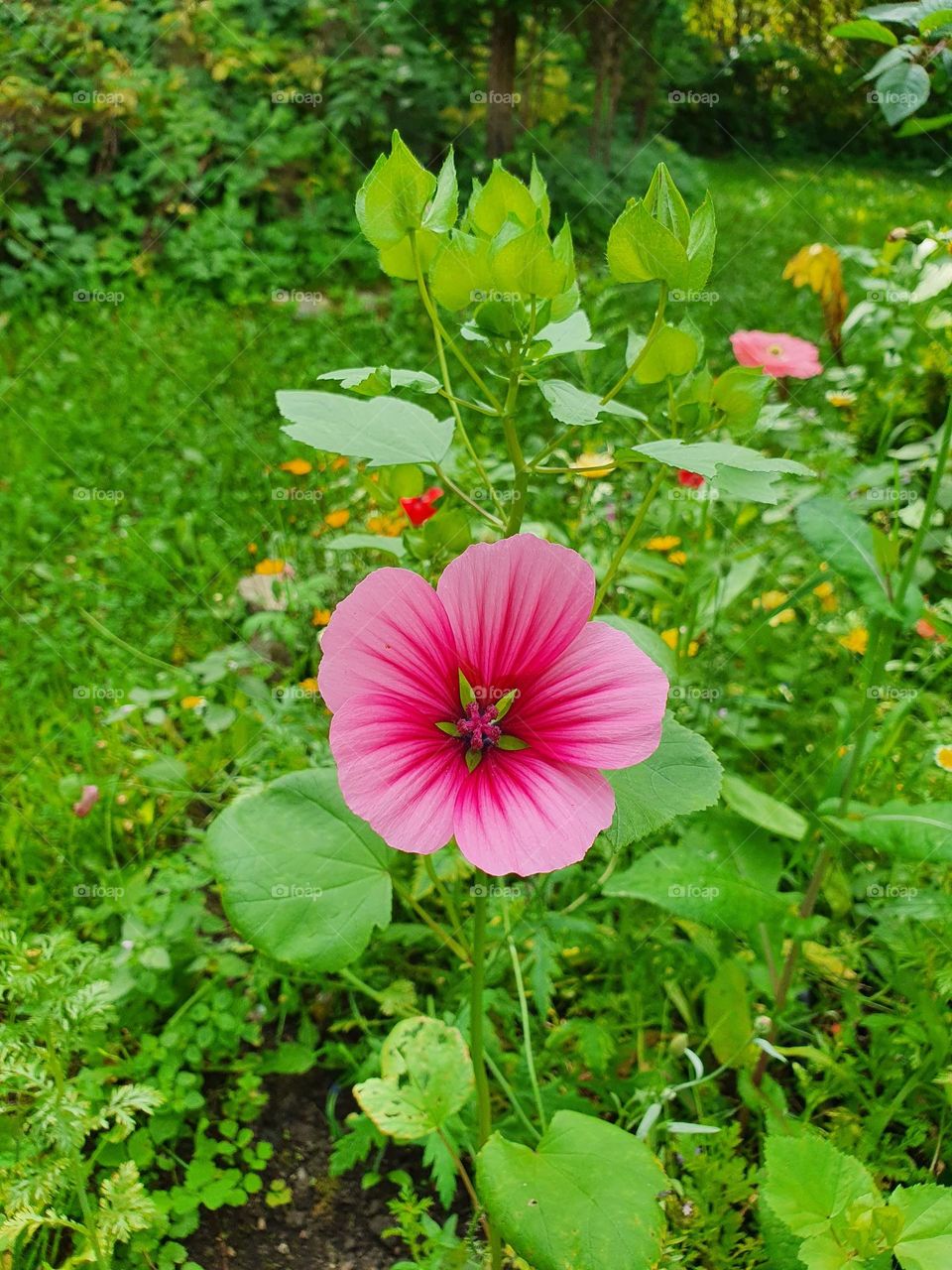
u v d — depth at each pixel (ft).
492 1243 0.93
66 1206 1.00
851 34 0.92
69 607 1.88
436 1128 0.87
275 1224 1.06
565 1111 0.84
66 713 1.66
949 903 1.11
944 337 1.77
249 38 3.79
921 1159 1.08
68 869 1.37
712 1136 1.05
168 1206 1.03
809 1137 0.84
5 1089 0.95
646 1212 0.76
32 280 3.40
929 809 0.96
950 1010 1.14
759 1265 0.92
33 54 3.59
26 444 2.40
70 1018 0.90
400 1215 0.97
